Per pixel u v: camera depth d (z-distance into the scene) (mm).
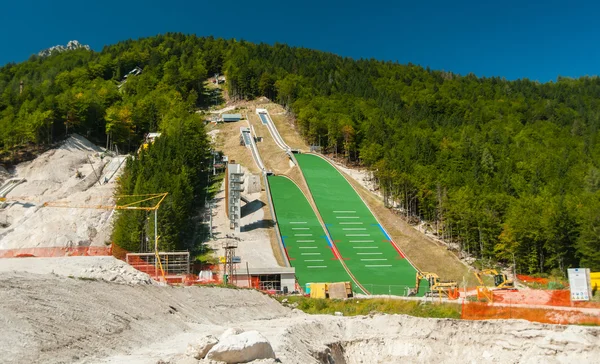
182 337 35000
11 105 170875
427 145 152625
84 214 110500
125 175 115562
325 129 174625
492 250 100625
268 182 139500
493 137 175000
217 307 49844
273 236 106562
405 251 102375
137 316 35531
